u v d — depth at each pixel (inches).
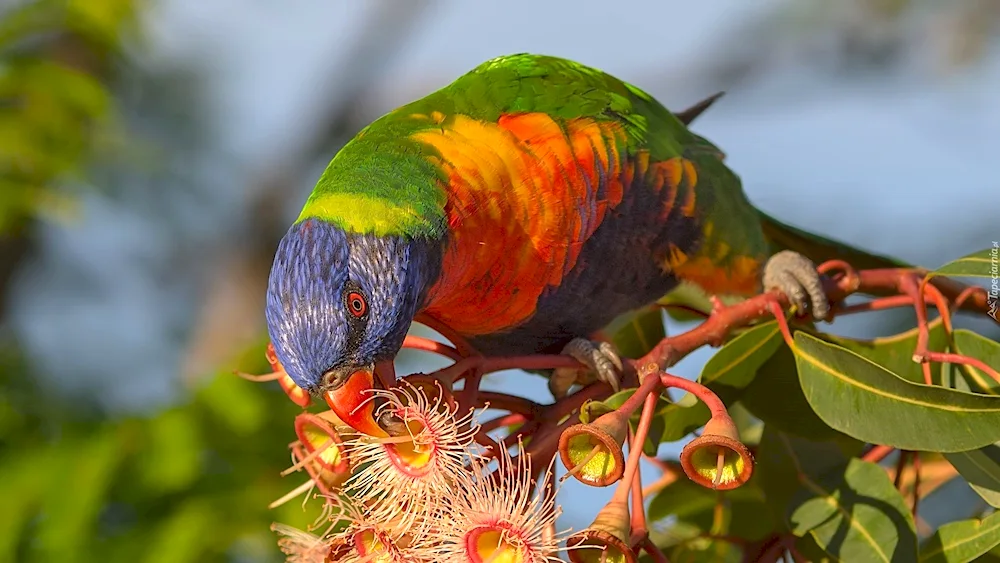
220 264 531.2
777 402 225.3
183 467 299.7
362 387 221.0
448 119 247.6
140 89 507.5
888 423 194.4
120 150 414.6
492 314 255.9
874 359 230.5
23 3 443.5
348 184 233.6
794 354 210.7
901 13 574.2
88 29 429.1
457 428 189.6
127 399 436.5
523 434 207.2
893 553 204.2
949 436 190.2
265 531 298.0
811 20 610.5
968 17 551.2
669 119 283.9
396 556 180.2
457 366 201.2
